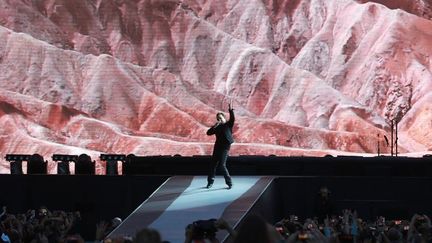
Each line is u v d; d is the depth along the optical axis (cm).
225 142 3781
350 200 3922
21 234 2650
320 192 3800
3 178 4088
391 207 3894
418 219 2506
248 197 3616
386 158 4050
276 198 3975
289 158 4169
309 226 2470
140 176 4025
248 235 1313
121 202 4025
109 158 4294
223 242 2930
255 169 4206
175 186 3881
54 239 2733
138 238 1358
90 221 4019
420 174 4016
